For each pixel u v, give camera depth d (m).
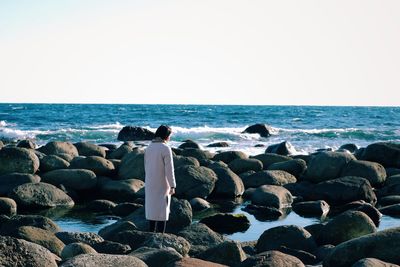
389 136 37.34
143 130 34.62
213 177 15.11
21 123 48.53
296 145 31.58
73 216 12.42
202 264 6.36
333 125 49.88
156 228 9.24
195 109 89.25
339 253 7.59
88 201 14.26
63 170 15.21
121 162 17.06
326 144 32.44
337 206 14.13
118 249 8.12
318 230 9.79
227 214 11.41
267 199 13.65
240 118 60.75
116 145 28.70
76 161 16.62
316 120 57.81
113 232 9.36
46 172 16.12
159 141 9.20
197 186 14.65
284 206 13.84
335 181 14.84
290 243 8.91
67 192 14.48
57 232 8.91
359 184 14.55
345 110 94.81
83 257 6.04
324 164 16.53
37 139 34.81
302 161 17.80
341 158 16.62
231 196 15.03
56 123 49.16
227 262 7.46
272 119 59.22
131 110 80.00
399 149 18.78
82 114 64.75
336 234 9.27
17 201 12.97
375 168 16.20
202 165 17.55
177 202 10.66
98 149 20.38
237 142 33.38
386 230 7.75
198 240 9.04
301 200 14.55
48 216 12.36
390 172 17.28
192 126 49.06
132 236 8.71
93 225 11.53
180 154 19.44
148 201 9.22
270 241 9.02
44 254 6.15
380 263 6.57
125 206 12.67
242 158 18.88
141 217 10.70
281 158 19.11
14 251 6.00
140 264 6.20
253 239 10.50
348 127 47.19
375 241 7.51
